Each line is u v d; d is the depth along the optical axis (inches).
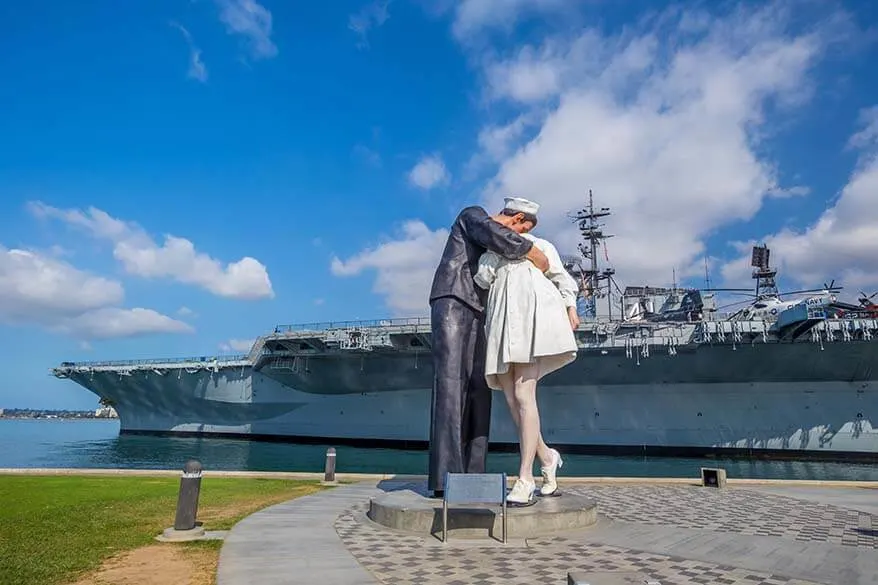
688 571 231.8
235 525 331.0
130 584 213.9
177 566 240.2
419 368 1466.5
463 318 361.4
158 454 1400.1
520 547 273.4
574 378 1384.1
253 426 1753.2
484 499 284.8
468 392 361.1
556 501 343.6
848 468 1130.0
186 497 300.4
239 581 215.6
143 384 1872.5
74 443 1775.3
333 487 530.6
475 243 356.8
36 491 459.2
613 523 337.7
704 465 1182.9
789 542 287.9
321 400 1633.9
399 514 318.3
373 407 1572.3
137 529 316.2
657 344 1235.2
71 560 247.0
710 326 1181.7
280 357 1528.1
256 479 598.2
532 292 322.7
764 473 1051.9
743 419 1295.5
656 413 1353.3
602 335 1269.7
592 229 2095.2
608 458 1320.1
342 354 1445.6
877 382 1210.0
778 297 1565.0
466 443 359.9
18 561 242.2
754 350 1229.1
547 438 1419.8
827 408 1242.6
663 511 394.9
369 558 251.6
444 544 280.2
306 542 284.7
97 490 471.5
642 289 1909.4
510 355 316.2
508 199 355.6
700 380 1315.2
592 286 2047.2
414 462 1230.9
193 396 1802.4
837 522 350.0
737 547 275.1
